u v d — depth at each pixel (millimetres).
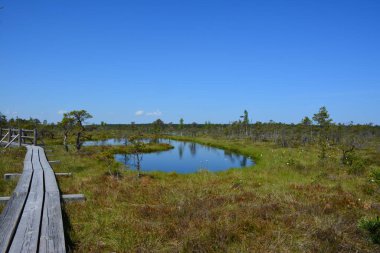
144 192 11156
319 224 7410
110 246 6344
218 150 40844
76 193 10680
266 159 24891
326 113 37719
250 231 7332
